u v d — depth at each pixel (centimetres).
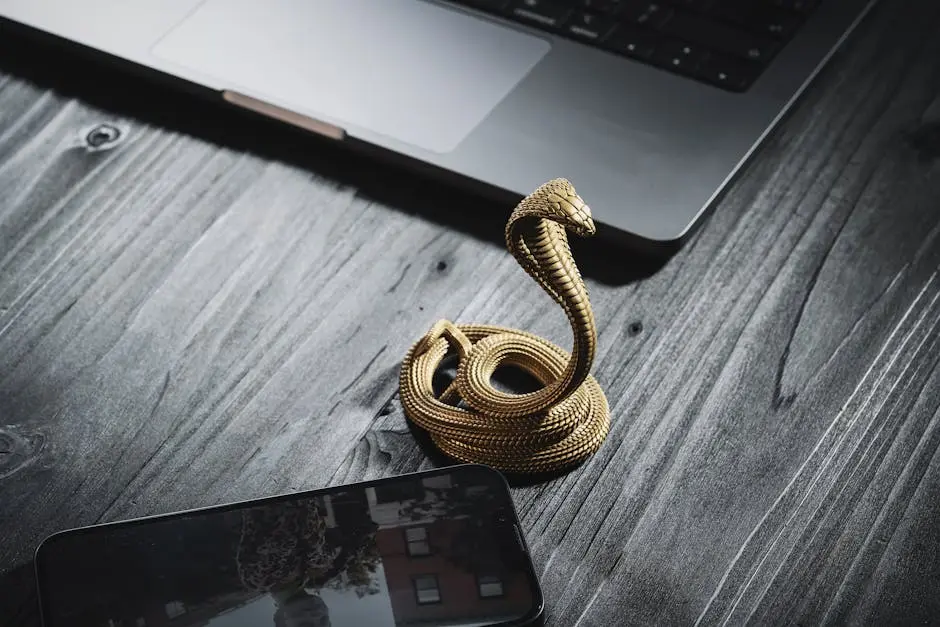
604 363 53
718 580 47
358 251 57
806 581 47
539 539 48
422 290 55
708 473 50
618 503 49
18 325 55
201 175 59
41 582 45
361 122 58
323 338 54
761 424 51
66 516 49
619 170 56
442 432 50
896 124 60
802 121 60
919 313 54
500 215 58
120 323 55
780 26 60
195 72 60
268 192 59
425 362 52
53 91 63
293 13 62
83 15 62
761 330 53
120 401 52
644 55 60
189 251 57
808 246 56
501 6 62
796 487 49
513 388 52
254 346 54
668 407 51
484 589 45
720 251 56
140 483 50
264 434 51
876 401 51
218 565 45
